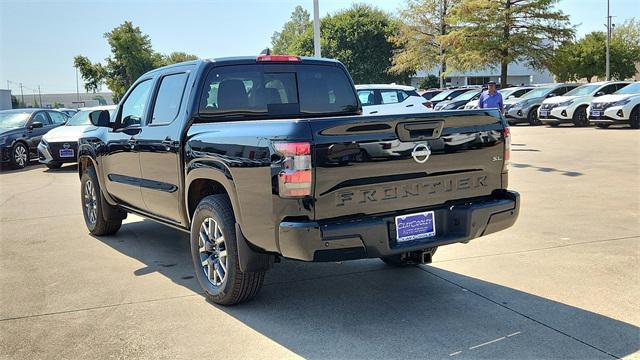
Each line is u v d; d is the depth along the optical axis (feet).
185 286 16.81
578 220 23.24
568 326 13.12
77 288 16.75
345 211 12.62
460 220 13.93
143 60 219.82
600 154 44.14
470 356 11.75
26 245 22.11
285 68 18.01
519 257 18.54
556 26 104.53
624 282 15.93
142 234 23.76
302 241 12.14
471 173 14.34
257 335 13.12
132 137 19.03
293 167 12.16
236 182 13.64
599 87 72.49
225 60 17.07
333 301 15.20
